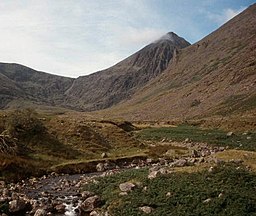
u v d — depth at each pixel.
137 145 75.56
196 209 27.70
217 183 31.70
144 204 30.27
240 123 113.31
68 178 49.34
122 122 113.75
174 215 27.03
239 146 77.25
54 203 34.84
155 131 113.94
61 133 68.00
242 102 169.75
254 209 27.23
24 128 63.03
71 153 62.16
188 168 37.06
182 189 31.33
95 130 76.69
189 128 123.56
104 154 63.50
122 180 38.62
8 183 45.06
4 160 49.19
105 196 34.84
